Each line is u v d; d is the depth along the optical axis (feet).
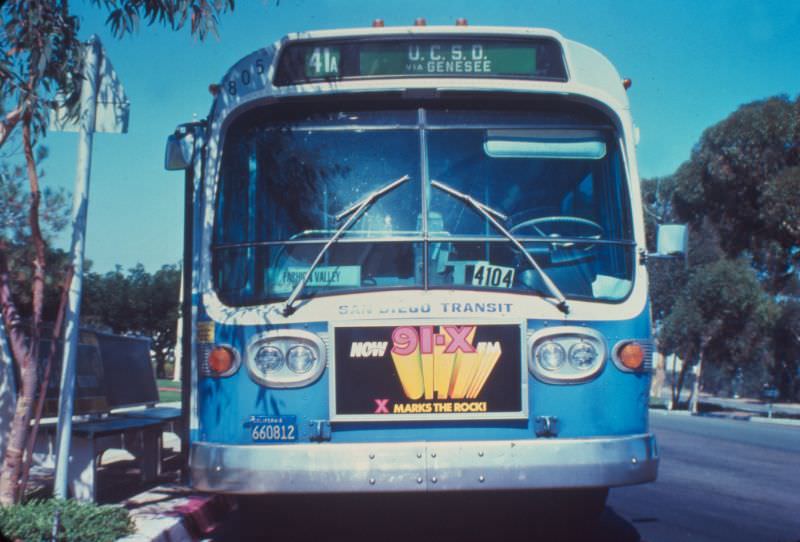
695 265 140.56
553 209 19.42
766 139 101.65
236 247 19.17
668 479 38.11
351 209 19.10
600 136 20.06
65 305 21.91
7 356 25.96
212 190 19.58
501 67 19.94
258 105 19.95
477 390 17.98
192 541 23.09
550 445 17.75
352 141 19.66
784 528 26.13
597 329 18.47
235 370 18.35
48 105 21.48
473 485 17.52
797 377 188.75
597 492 22.82
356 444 17.70
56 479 21.68
